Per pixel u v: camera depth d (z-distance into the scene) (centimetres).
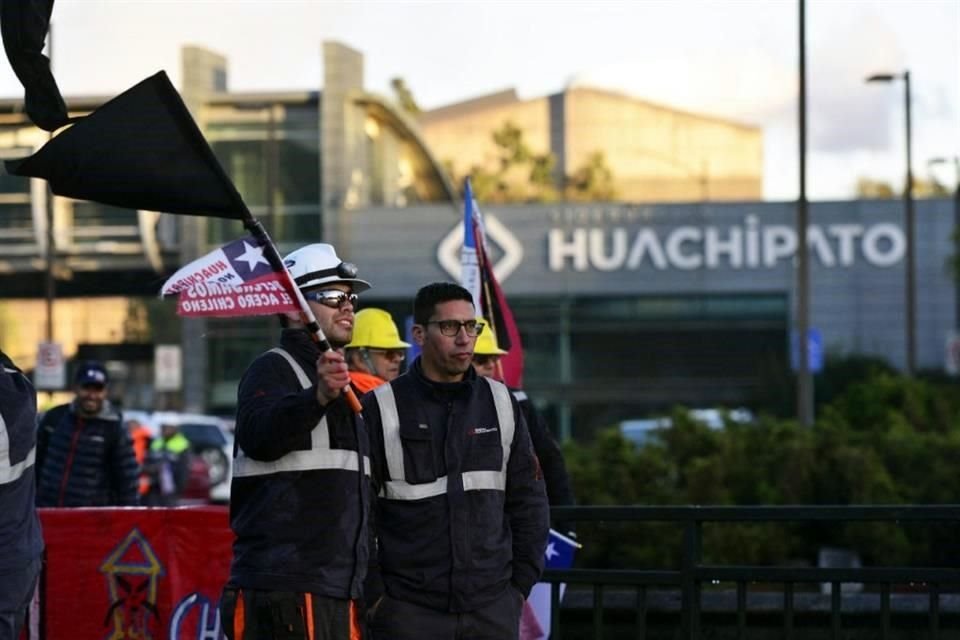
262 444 783
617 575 1133
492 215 8375
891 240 8281
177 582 1167
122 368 7494
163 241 7631
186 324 7906
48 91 800
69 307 7962
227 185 755
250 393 809
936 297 8306
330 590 805
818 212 8294
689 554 1116
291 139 8075
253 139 8075
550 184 12838
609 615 1349
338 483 812
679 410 2606
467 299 869
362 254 8188
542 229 8356
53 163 759
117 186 760
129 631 1174
